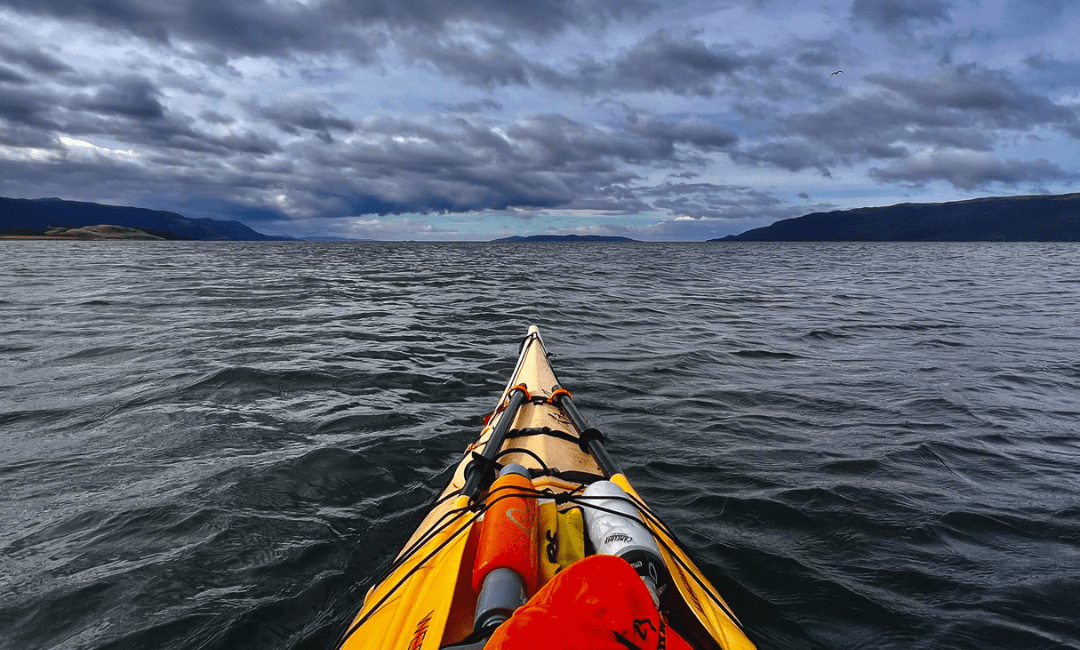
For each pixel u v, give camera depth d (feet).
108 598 9.64
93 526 11.78
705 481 14.30
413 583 8.23
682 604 7.81
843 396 21.74
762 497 13.39
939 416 19.35
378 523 12.19
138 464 14.71
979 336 34.27
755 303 51.03
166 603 9.56
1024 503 13.20
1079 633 8.99
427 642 6.34
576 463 12.17
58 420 17.76
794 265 114.83
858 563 10.90
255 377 22.65
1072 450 16.40
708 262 125.80
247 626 9.11
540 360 19.70
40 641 8.72
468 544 8.48
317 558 10.91
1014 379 24.23
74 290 52.70
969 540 11.68
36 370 23.54
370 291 55.36
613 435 17.48
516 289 59.82
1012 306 48.70
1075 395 21.83
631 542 7.18
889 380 24.14
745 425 18.45
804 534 11.91
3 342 28.84
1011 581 10.32
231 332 32.09
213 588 9.98
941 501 13.26
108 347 27.81
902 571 10.62
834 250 229.04
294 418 18.26
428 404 20.13
